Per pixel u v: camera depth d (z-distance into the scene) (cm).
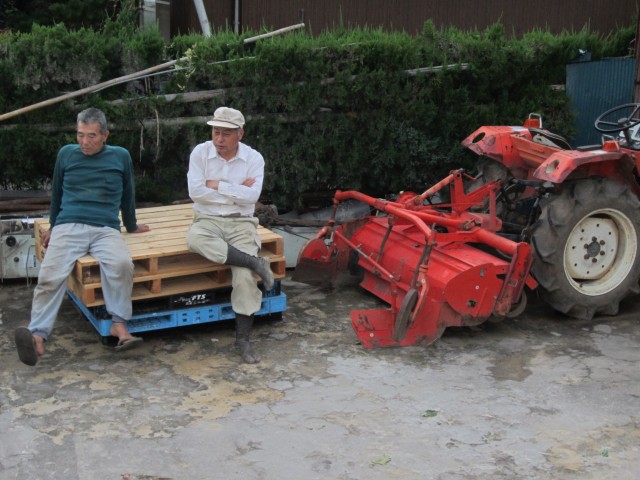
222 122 484
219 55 661
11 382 439
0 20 938
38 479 343
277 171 686
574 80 766
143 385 440
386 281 570
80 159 475
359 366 472
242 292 479
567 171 504
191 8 971
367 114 696
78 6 883
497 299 503
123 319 464
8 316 547
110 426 392
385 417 407
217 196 495
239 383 446
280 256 526
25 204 637
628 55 827
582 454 373
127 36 663
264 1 980
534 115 679
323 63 675
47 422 394
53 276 454
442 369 470
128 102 643
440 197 733
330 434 388
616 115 782
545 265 528
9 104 629
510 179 599
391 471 355
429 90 705
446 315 497
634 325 548
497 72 725
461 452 373
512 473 355
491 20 1021
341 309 574
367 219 613
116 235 475
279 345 503
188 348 495
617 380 456
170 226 548
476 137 643
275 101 668
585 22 1023
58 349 488
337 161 701
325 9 996
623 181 562
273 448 374
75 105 636
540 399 431
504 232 602
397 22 1012
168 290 494
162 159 680
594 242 547
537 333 532
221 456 366
